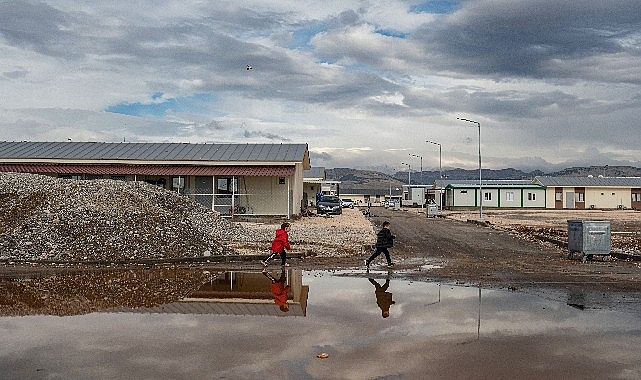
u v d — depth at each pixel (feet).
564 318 33.88
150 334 29.30
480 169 172.35
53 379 22.15
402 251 77.61
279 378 22.34
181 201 93.91
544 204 269.23
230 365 23.99
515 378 22.58
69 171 134.62
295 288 45.65
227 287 46.19
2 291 43.19
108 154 144.56
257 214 133.59
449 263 64.49
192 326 31.19
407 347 26.99
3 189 78.69
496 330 30.63
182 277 52.03
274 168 136.05
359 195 417.49
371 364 24.26
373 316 34.22
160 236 68.74
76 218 69.05
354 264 63.00
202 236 73.46
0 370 23.26
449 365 24.20
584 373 23.30
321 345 27.27
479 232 113.60
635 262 65.46
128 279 50.42
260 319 33.06
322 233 98.17
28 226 66.69
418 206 322.75
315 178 246.06
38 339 28.22
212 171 133.39
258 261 64.80
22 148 150.51
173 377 22.40
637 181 279.69
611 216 191.21
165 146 155.63
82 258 61.05
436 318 33.76
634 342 28.19
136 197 81.92
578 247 67.36
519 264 63.77
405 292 43.73
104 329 30.40
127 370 23.29
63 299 39.91
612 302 39.42
